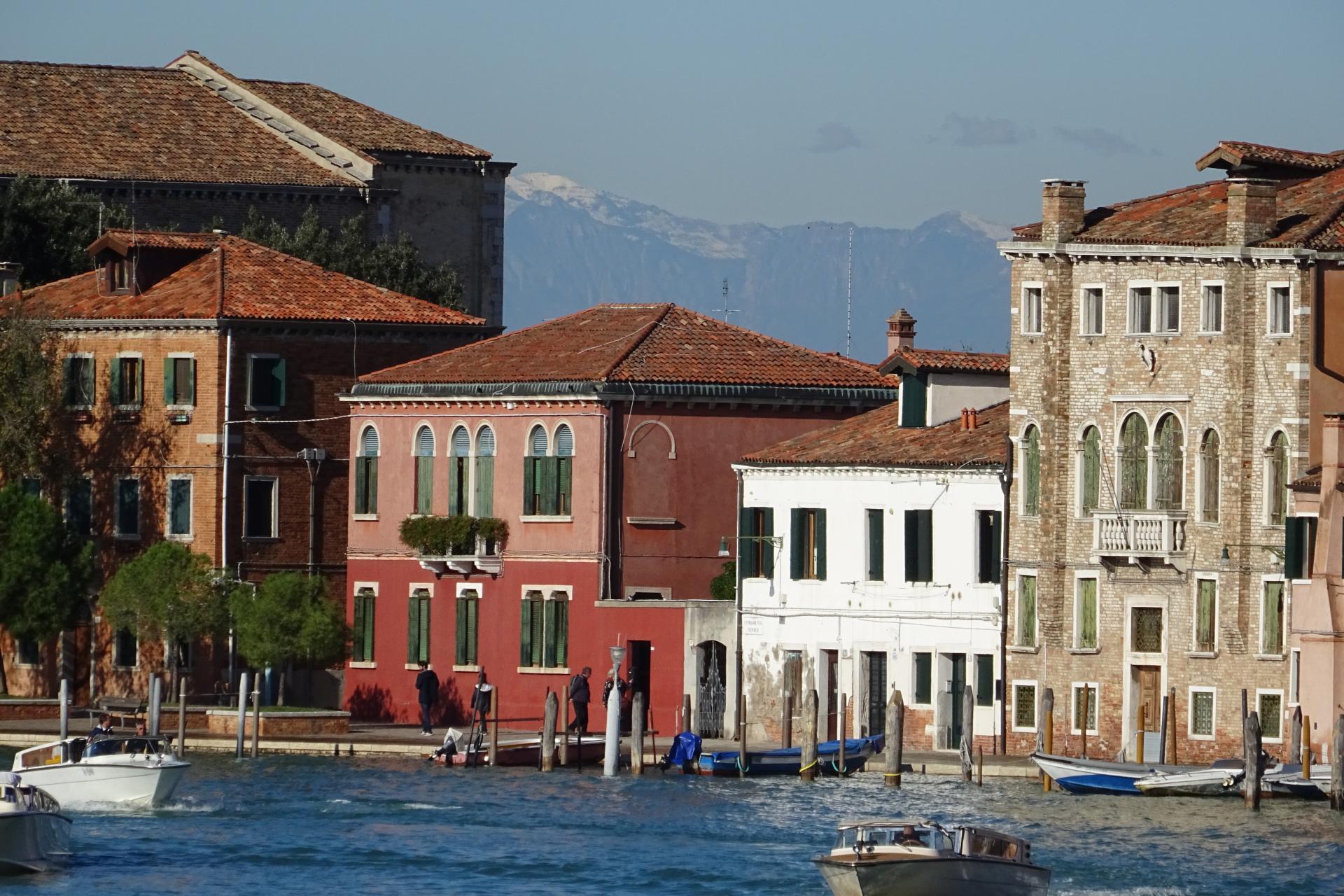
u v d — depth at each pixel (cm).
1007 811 18200
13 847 16662
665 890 16275
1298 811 18125
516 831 18012
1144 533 19875
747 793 19288
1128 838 17262
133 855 17338
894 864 15275
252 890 16325
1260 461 19538
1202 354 19775
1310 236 19325
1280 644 19438
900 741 19338
